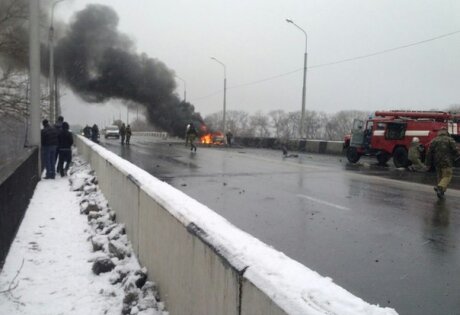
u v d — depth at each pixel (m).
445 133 10.06
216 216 3.13
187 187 11.36
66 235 6.15
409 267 4.96
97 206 7.43
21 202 6.79
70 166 15.58
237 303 2.20
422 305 3.90
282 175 14.30
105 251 5.17
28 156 8.39
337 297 1.76
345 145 22.59
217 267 2.49
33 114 12.44
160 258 3.80
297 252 5.52
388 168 18.30
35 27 12.38
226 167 16.95
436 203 9.13
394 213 8.04
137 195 4.86
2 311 3.66
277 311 1.79
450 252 5.55
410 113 18.83
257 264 2.13
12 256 5.10
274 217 7.64
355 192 10.63
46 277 4.49
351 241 6.05
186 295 3.06
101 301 3.92
